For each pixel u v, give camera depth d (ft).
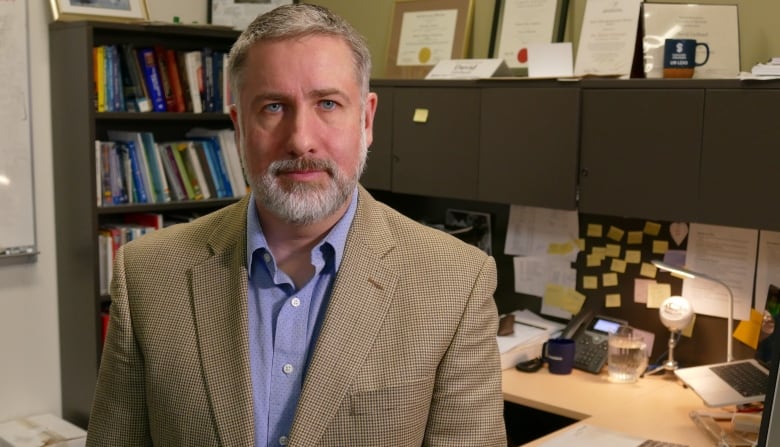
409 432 4.51
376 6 12.32
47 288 11.83
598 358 9.62
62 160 11.50
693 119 8.25
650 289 9.85
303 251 4.69
